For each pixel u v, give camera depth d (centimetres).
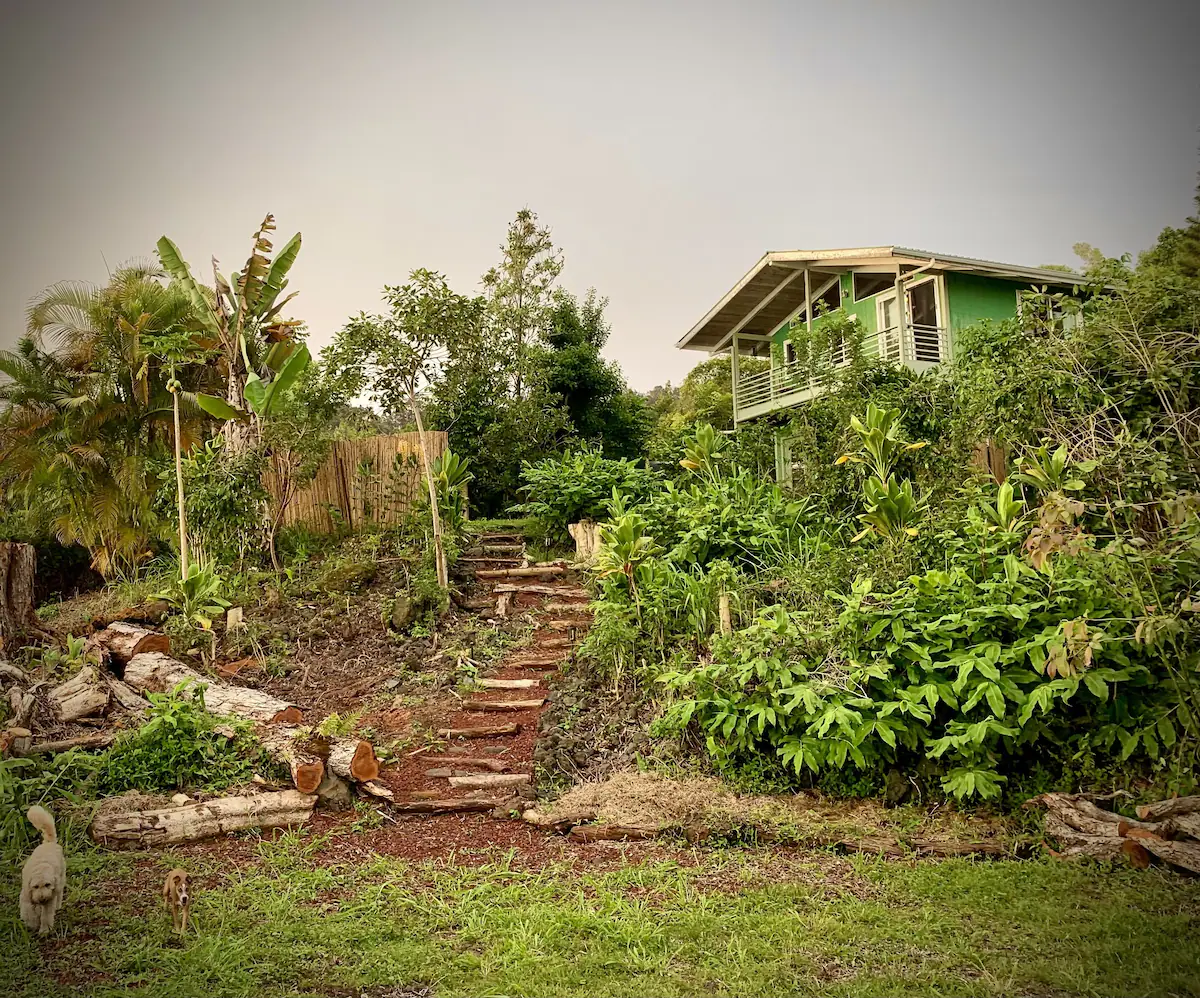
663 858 509
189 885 463
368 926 414
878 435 898
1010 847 503
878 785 582
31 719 672
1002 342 916
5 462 1416
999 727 539
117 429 1490
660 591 808
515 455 1764
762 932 403
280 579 1088
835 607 686
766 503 1055
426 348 1098
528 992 349
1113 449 652
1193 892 425
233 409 1177
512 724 761
